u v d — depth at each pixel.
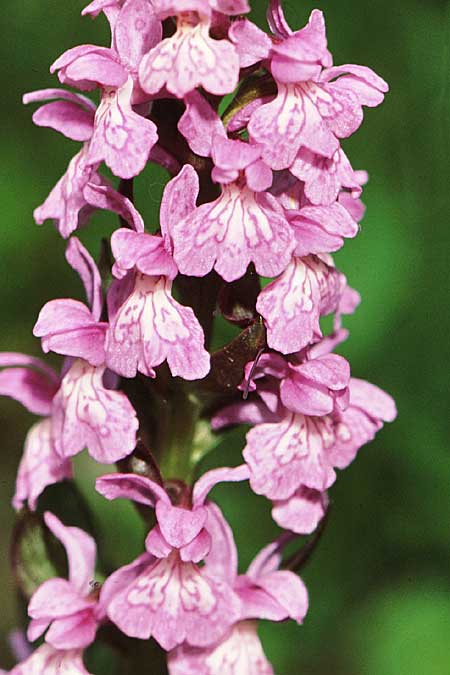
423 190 0.34
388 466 0.34
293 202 0.25
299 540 0.34
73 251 0.26
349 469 0.34
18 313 0.37
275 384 0.25
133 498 0.25
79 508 0.27
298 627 0.34
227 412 0.26
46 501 0.27
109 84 0.24
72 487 0.27
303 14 0.34
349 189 0.25
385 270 0.34
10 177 0.36
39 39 0.36
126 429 0.25
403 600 0.33
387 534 0.34
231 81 0.24
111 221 0.35
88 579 0.26
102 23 0.35
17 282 0.36
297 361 0.25
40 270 0.36
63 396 0.25
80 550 0.26
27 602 0.27
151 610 0.25
